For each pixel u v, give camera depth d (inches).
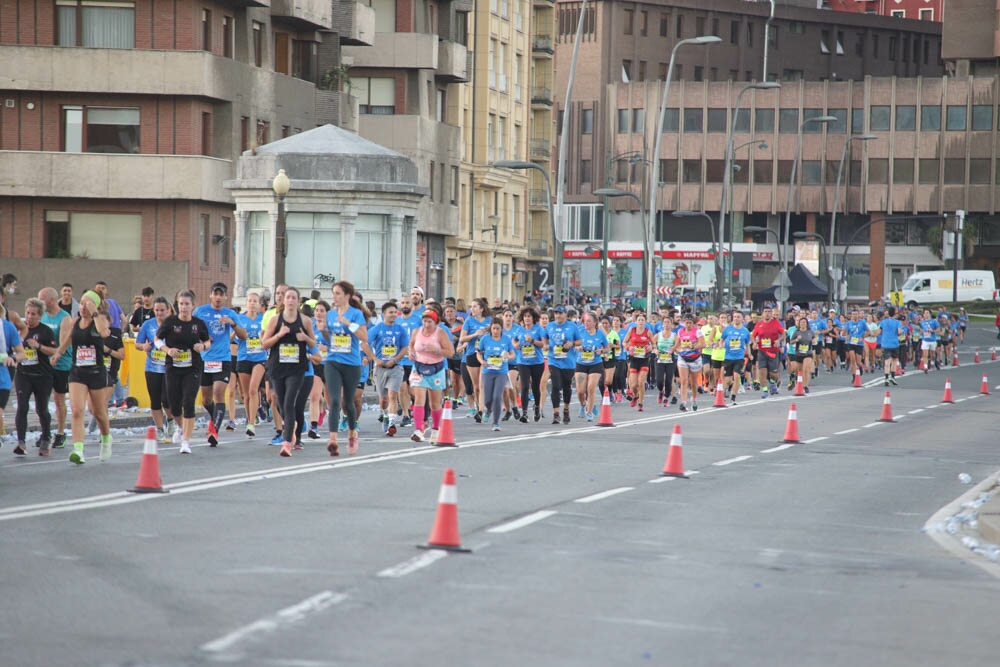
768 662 1002.7
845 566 1464.1
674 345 4384.8
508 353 3181.6
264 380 3262.8
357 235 5103.3
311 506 1758.1
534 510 1790.1
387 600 1172.5
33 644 991.0
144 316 3523.6
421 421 2795.3
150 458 1865.2
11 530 1519.4
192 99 6412.4
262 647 989.2
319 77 7519.7
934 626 1163.9
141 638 1015.0
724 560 1464.1
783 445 3026.6
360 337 2443.4
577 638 1054.4
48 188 6378.0
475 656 981.8
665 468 2311.8
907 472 2539.4
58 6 6407.5
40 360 2365.9
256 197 5068.9
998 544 1636.3
